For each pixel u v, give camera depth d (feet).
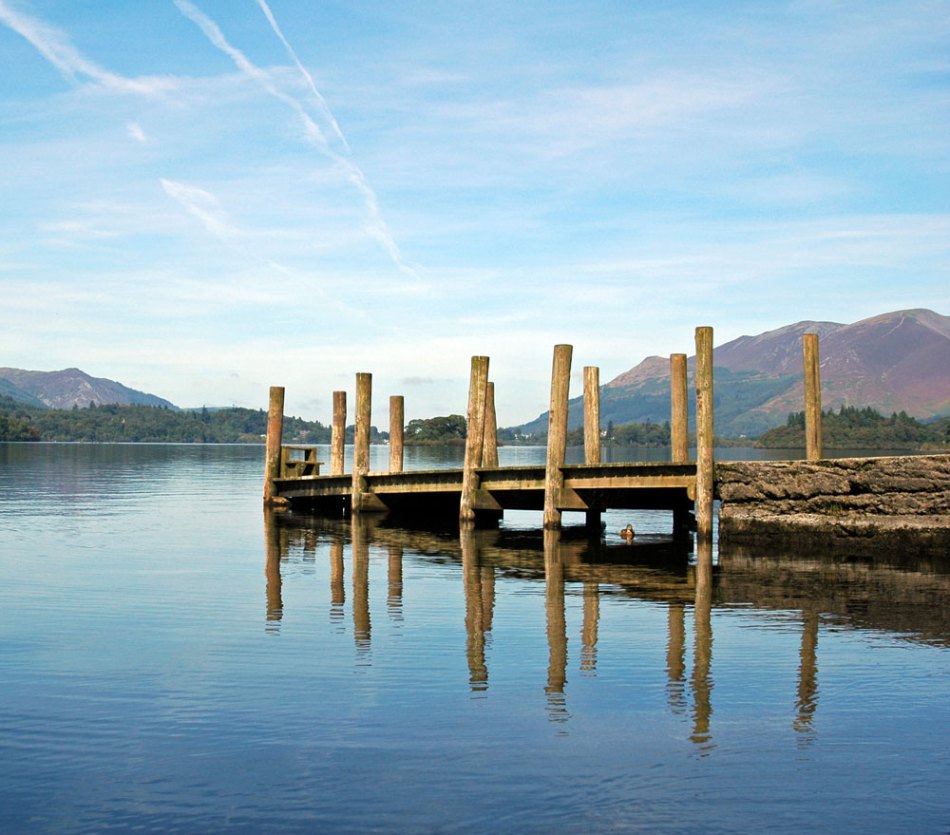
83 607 55.83
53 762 31.17
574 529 103.35
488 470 101.35
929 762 31.76
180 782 29.68
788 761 31.73
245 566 73.82
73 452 479.82
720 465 85.46
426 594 61.26
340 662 43.01
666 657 44.42
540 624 51.62
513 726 34.63
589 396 104.94
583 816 27.61
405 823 27.09
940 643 47.47
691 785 29.76
